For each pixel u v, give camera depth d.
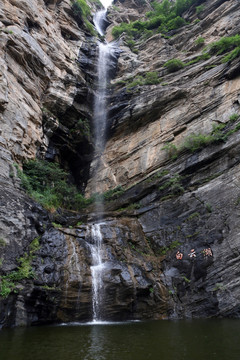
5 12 17.88
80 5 28.80
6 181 13.00
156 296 12.32
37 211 13.23
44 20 21.72
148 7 38.97
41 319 10.00
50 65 19.83
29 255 11.37
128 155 20.36
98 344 6.60
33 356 5.58
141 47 28.33
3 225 11.23
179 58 24.09
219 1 26.20
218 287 12.21
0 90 14.66
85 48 25.00
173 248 14.27
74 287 11.09
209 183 15.22
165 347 6.22
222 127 16.55
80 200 18.94
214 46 21.19
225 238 13.17
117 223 15.41
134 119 21.30
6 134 14.62
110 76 26.00
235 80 17.81
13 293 9.77
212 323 9.97
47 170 17.05
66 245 12.51
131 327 9.22
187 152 17.14
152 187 17.25
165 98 20.12
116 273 12.20
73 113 21.05
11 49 16.72
